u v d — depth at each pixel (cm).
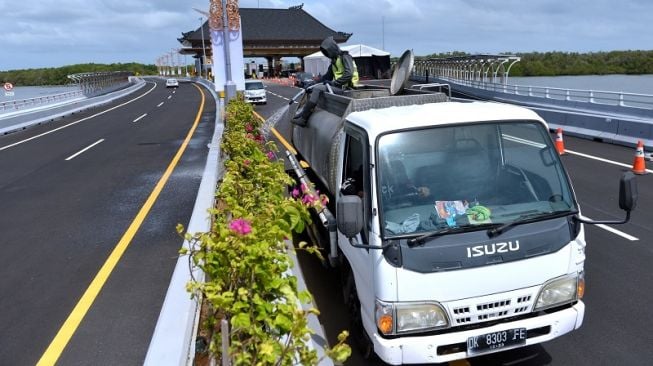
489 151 413
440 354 356
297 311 257
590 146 1471
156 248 704
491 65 3619
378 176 387
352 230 358
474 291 356
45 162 1480
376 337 364
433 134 408
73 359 443
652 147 1355
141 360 436
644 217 784
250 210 434
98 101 4016
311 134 694
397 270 351
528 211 389
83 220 861
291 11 8156
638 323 480
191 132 2030
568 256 377
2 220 888
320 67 4400
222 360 247
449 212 380
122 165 1367
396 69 673
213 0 1770
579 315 383
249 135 856
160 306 531
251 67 8344
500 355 437
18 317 523
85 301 550
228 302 261
